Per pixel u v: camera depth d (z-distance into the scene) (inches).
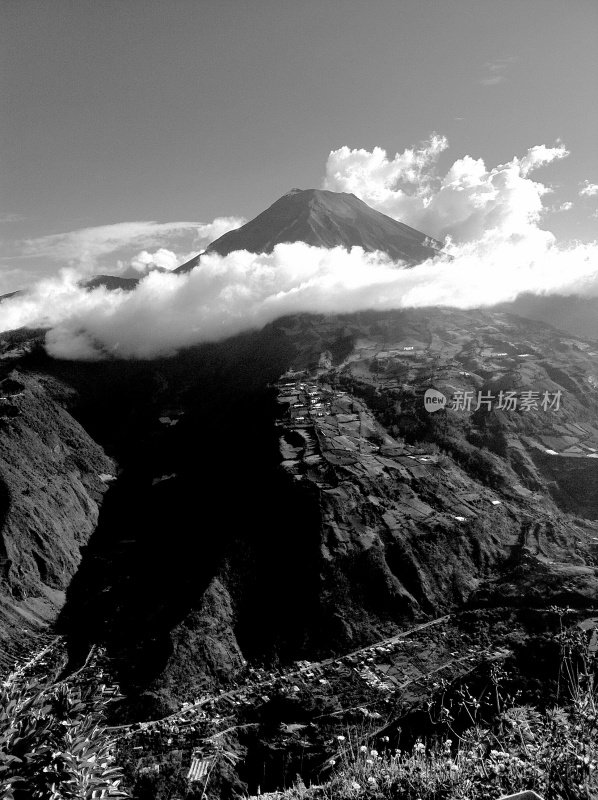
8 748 302.4
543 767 312.8
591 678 390.6
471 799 315.6
